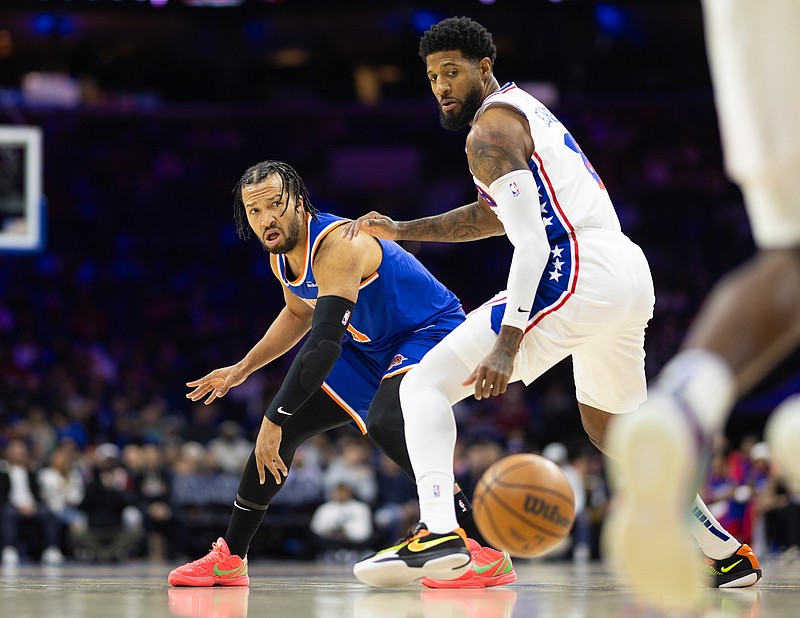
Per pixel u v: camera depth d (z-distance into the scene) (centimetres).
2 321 4119
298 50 4581
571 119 4322
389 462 2502
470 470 2386
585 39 4319
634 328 693
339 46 4566
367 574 655
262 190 764
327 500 2434
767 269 348
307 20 4409
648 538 322
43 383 3697
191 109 4434
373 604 575
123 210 4425
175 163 4472
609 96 4484
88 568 1752
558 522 616
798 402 371
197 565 804
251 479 798
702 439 333
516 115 684
